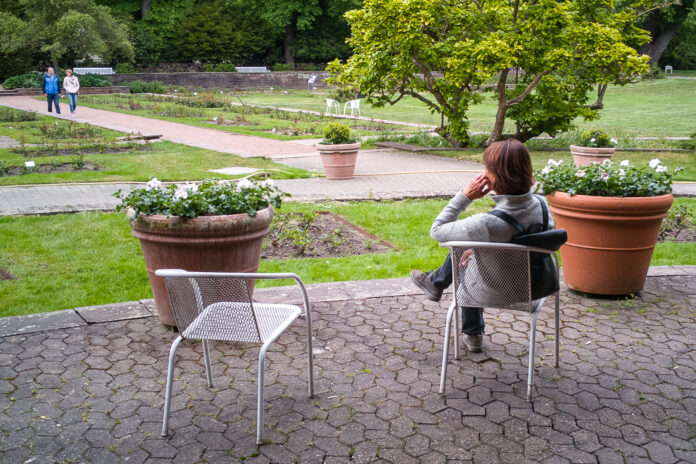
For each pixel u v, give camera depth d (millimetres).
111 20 40469
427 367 3943
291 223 8031
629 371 3873
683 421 3295
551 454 2998
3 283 5758
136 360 4059
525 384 3715
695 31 51281
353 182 11359
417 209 8977
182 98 35000
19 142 16531
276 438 3154
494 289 3508
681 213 7965
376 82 15789
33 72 44312
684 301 5086
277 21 55219
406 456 2990
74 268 6230
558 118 16359
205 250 4262
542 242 3307
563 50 13875
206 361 3668
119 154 14594
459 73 14398
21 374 3844
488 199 9781
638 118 25266
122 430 3238
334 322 4672
